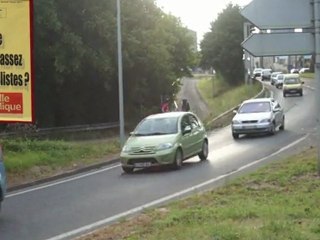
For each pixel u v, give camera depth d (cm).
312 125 2998
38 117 3775
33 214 1153
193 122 1955
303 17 1156
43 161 1897
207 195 1131
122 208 1162
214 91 8956
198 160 1964
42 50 3309
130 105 4397
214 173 1602
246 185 1196
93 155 2184
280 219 830
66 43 3303
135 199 1263
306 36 1161
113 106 4194
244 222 841
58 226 1020
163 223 891
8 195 1452
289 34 1158
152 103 4606
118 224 967
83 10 3512
